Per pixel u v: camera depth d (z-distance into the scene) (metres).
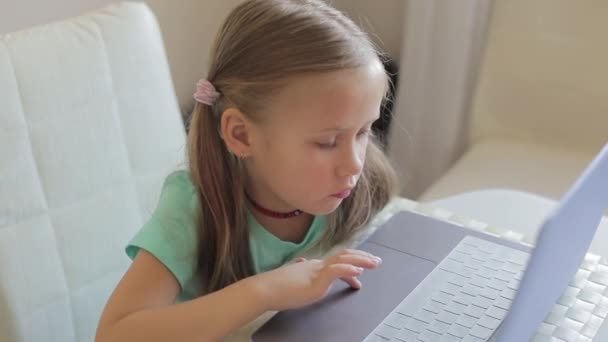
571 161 1.64
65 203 1.00
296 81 0.81
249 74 0.84
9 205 0.94
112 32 1.06
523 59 1.70
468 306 0.82
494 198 1.38
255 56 0.84
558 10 1.63
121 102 1.07
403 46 1.90
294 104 0.82
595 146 1.67
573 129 1.69
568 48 1.64
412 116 1.94
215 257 0.95
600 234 1.04
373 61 0.84
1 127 0.92
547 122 1.71
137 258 0.88
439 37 1.83
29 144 0.96
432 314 0.80
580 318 0.82
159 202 0.97
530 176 1.58
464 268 0.89
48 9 1.57
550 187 1.53
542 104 1.71
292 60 0.81
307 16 0.84
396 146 1.98
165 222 0.91
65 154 1.00
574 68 1.65
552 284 0.74
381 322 0.79
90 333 1.05
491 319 0.80
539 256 0.62
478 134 1.80
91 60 1.03
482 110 1.78
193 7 1.91
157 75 1.12
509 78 1.72
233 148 0.90
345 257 0.84
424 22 1.83
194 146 0.94
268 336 0.77
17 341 0.95
